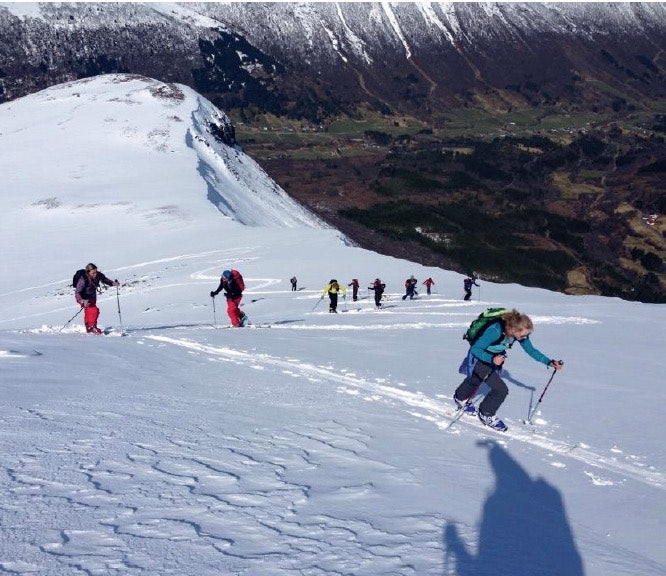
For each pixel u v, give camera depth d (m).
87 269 17.80
